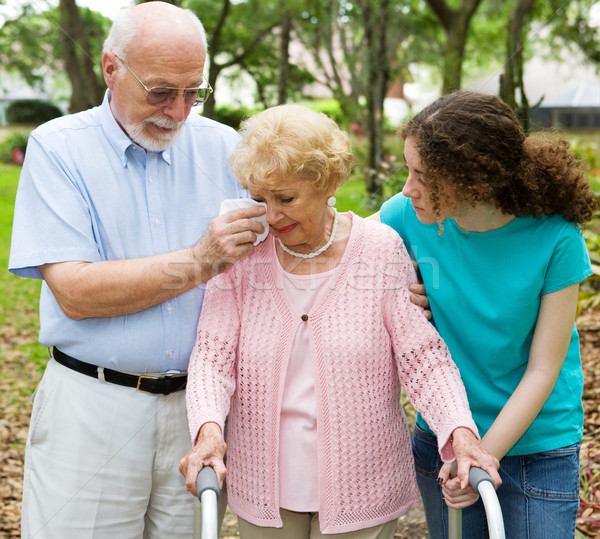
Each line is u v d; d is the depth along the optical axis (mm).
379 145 8125
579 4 10164
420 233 1776
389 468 1675
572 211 1593
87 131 1808
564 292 1620
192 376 1641
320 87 12805
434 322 1795
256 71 10680
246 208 1631
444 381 1596
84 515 1834
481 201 1581
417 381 1631
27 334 5863
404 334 1654
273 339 1629
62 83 12141
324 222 1634
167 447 1885
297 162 1476
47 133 1782
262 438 1644
